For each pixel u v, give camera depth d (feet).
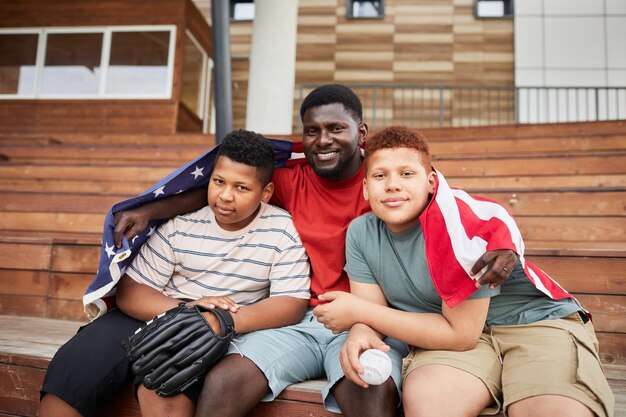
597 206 9.05
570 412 3.60
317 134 5.38
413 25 29.32
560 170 11.60
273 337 4.68
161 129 23.45
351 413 4.08
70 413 4.49
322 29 29.78
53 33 24.50
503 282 4.18
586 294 6.27
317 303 5.22
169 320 4.26
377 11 29.94
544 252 6.44
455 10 29.25
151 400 4.32
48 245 7.96
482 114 28.30
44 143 16.55
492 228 4.15
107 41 24.25
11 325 7.04
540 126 15.17
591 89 27.50
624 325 6.12
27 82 24.32
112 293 5.04
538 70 28.27
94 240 7.82
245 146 4.85
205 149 15.21
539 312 4.53
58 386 4.46
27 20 24.66
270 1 20.59
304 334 4.94
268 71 20.30
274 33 20.44
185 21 24.29
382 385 4.07
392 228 4.64
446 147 14.43
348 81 29.22
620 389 4.84
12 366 5.22
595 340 4.57
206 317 4.38
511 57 28.63
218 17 10.45
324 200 5.57
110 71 24.03
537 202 9.30
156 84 23.73
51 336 6.33
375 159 4.52
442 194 4.37
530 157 11.78
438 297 4.51
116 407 4.83
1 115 24.27
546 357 4.04
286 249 5.16
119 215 4.91
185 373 4.13
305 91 29.22
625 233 8.68
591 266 6.29
